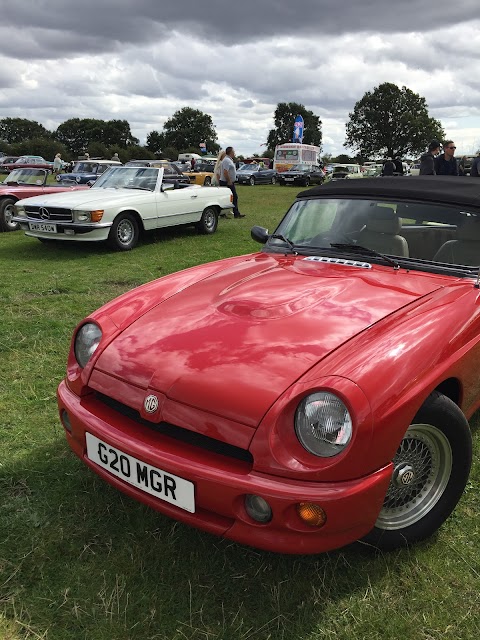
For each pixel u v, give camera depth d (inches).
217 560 88.4
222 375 80.0
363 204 126.2
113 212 341.7
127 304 106.1
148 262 317.7
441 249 114.1
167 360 85.7
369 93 3329.2
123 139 4114.2
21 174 483.8
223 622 77.4
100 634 75.6
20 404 139.4
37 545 91.5
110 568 87.0
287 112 4106.8
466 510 101.1
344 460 70.7
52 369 160.9
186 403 79.1
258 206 670.5
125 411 89.3
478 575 85.9
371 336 84.1
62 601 80.8
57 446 121.0
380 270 113.7
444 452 89.7
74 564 87.8
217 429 76.0
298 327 88.0
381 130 3309.5
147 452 80.4
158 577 85.3
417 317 89.4
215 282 112.5
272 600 81.0
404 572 86.0
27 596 81.7
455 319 91.4
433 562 88.1
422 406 82.4
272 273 113.7
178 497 78.3
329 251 124.7
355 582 84.3
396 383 75.6
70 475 110.1
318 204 134.7
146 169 390.9
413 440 85.7
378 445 72.8
